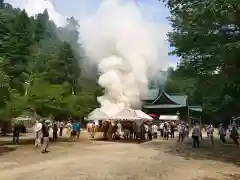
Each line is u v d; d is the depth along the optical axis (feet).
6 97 76.64
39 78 97.96
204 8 61.00
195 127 85.66
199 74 76.69
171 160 58.80
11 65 166.81
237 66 66.64
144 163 51.42
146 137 121.19
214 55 69.36
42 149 72.59
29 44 211.20
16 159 58.54
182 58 79.66
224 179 43.39
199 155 67.92
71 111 103.09
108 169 43.83
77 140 101.04
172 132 124.16
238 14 58.85
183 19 70.64
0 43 202.28
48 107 93.86
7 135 127.34
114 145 86.28
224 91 84.33
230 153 71.72
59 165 48.29
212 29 66.90
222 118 187.93
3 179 38.99
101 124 121.29
